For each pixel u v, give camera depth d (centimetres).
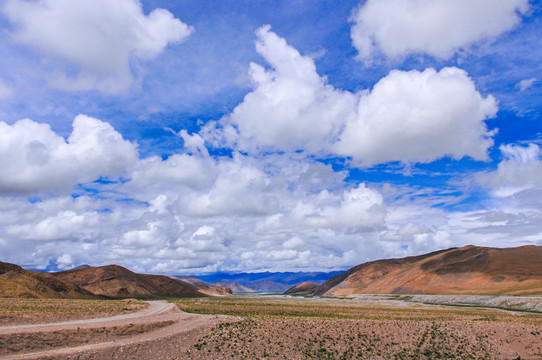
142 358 4575
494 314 11150
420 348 5897
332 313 9806
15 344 4238
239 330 5844
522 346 5925
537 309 13275
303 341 5722
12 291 13688
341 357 5366
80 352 4253
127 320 6034
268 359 5047
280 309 10438
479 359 5578
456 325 6856
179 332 5434
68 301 9856
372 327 6544
